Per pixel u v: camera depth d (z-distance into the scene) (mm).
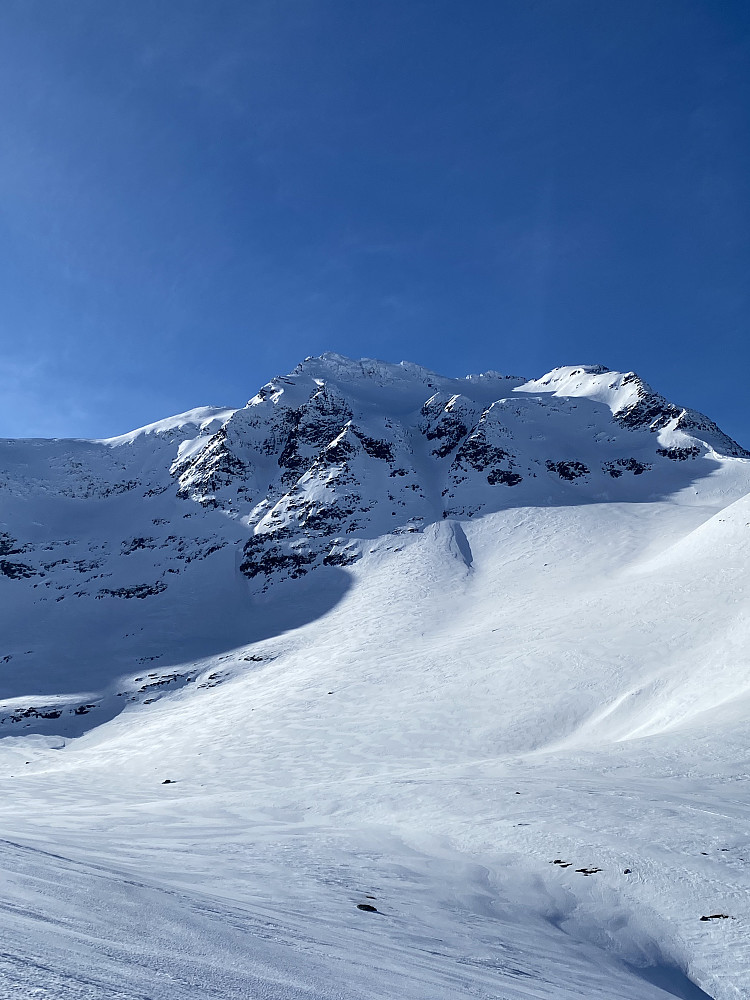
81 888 6844
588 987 9453
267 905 10102
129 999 3580
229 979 4707
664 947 12336
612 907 14023
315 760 48438
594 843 17516
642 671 51750
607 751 31547
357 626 97125
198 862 14578
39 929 4773
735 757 26578
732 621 53906
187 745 57812
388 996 5590
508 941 11352
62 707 84250
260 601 122375
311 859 16578
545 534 123188
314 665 81125
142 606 126875
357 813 25547
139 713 80812
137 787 44344
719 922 12672
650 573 81625
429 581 111875
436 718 53719
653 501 138375
